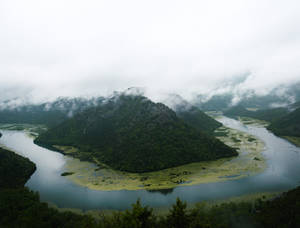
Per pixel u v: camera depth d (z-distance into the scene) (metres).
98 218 124.12
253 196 140.62
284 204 112.12
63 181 185.50
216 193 147.25
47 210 122.94
